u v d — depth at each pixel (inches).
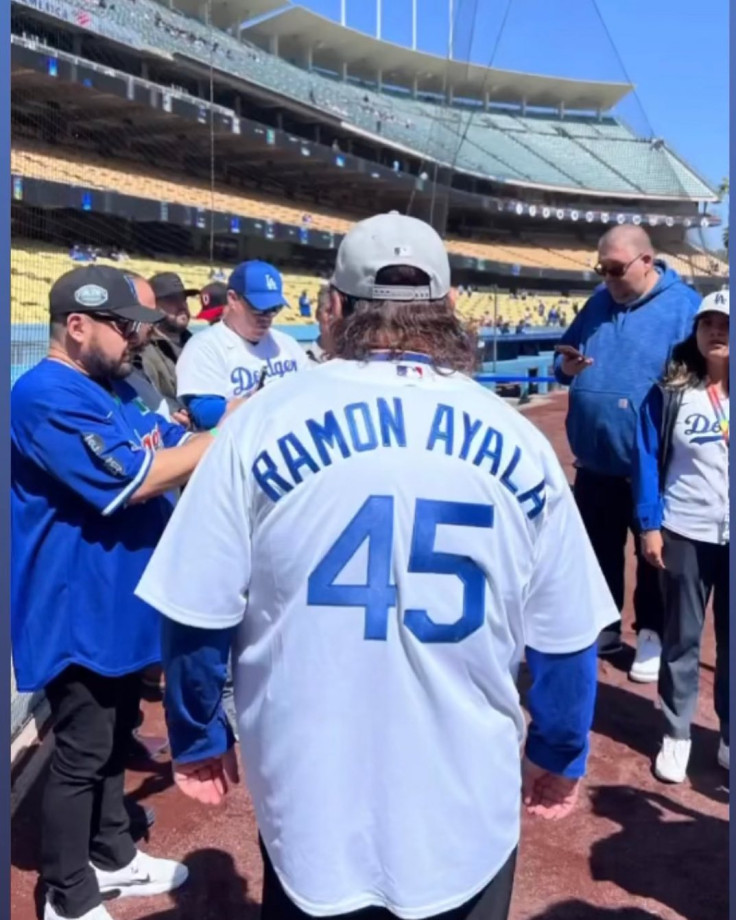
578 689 60.1
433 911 53.5
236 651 58.1
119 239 701.9
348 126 1034.7
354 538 52.9
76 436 88.3
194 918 102.7
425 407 54.9
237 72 880.3
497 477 54.4
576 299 1132.5
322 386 55.7
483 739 55.0
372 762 53.7
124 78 636.7
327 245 896.9
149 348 158.1
